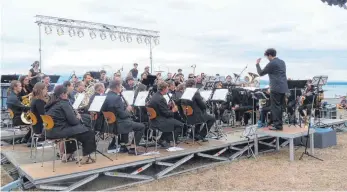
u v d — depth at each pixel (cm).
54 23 1356
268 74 663
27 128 728
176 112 678
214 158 634
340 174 558
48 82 796
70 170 463
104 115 528
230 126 923
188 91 631
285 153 723
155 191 483
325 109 1122
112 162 509
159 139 654
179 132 652
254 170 588
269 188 492
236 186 504
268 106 820
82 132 486
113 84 543
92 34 1487
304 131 670
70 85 691
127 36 1608
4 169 607
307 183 512
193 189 493
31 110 537
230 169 596
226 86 919
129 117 558
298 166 610
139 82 890
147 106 599
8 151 634
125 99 583
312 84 864
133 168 563
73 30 1419
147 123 641
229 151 722
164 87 607
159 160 550
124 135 570
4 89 930
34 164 509
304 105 867
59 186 457
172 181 530
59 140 484
